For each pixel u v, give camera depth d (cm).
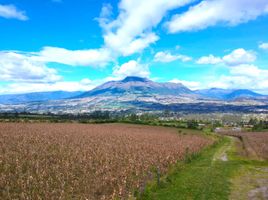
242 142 10381
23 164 3450
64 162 3662
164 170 3919
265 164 4950
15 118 16712
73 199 2470
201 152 6538
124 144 6175
